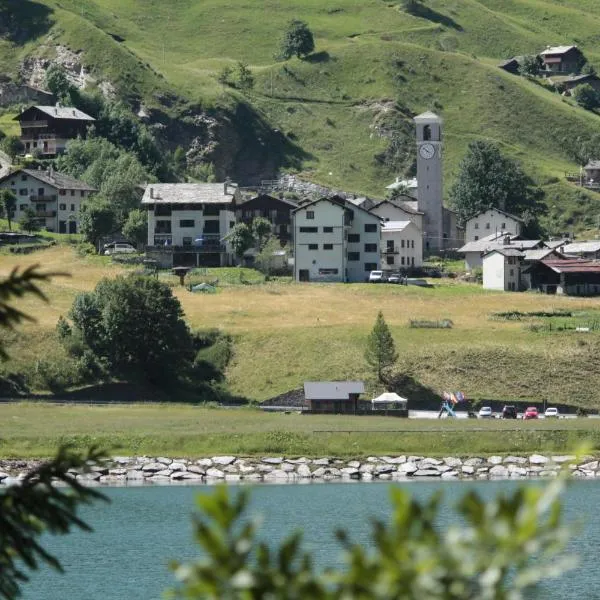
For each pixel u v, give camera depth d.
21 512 53.16
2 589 51.81
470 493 35.97
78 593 173.62
